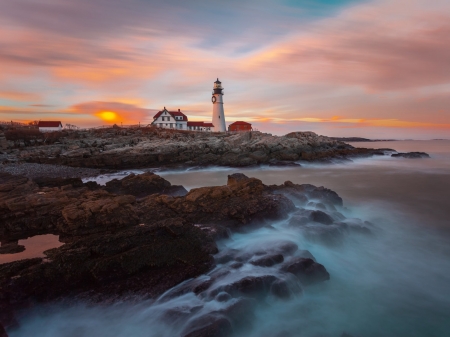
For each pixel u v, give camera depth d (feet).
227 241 33.47
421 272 31.91
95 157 114.73
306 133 182.80
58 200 41.11
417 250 36.88
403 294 28.07
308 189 51.78
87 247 28.53
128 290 25.32
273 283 25.25
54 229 35.42
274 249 31.09
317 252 33.78
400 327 23.85
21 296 23.27
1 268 25.20
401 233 42.39
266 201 41.19
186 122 241.96
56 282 25.11
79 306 24.03
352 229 39.06
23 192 46.88
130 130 181.47
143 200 44.45
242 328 21.61
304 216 39.50
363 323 24.17
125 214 36.76
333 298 26.99
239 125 286.66
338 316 24.80
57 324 22.91
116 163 114.83
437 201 62.39
